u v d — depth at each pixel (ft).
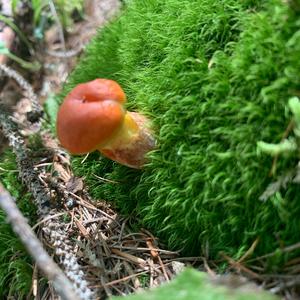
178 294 0.41
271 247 0.48
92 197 0.65
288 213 0.46
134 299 0.41
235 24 0.52
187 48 0.55
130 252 0.58
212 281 0.41
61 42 1.01
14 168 0.71
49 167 0.70
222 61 0.51
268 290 0.46
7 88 0.92
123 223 0.60
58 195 0.65
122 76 0.66
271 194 0.46
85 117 0.50
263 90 0.46
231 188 0.49
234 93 0.49
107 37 0.74
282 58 0.46
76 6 1.03
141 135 0.56
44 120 0.79
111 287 0.54
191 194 0.52
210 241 0.53
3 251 0.63
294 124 0.45
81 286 0.50
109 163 0.65
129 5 0.72
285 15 0.46
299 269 0.46
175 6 0.60
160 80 0.57
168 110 0.55
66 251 0.55
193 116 0.53
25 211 0.65
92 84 0.52
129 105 0.62
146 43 0.63
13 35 0.96
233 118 0.49
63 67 0.97
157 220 0.57
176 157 0.54
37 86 0.95
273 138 0.47
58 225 0.58
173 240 0.56
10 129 0.68
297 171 0.45
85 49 0.84
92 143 0.51
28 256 0.61
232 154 0.49
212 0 0.55
